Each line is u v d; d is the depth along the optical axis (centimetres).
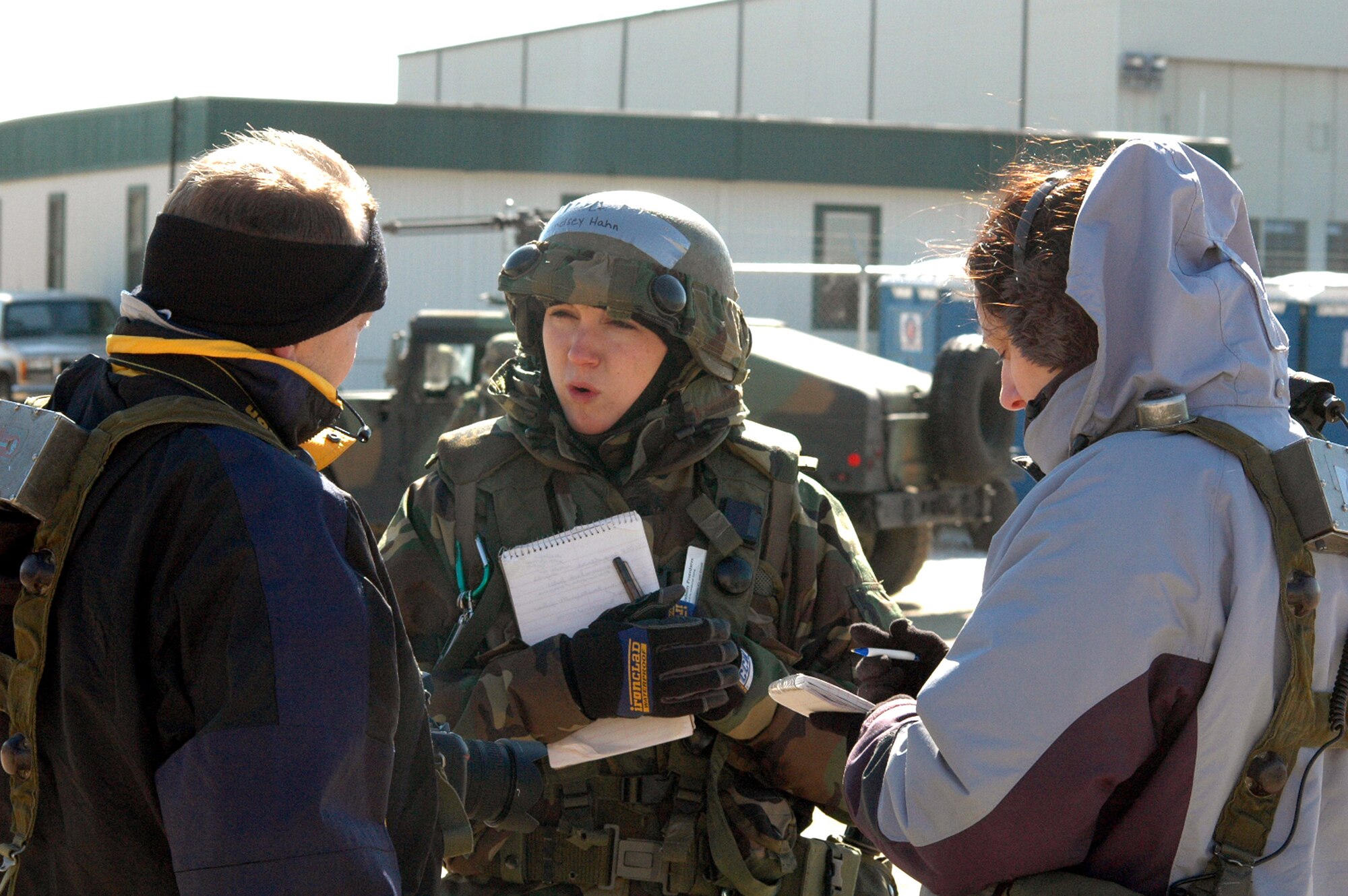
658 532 208
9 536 121
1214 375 138
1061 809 129
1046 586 132
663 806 201
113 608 118
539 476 212
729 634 190
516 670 188
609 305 203
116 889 121
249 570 117
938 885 138
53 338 1788
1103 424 141
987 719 132
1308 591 130
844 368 807
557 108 1911
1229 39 2541
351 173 138
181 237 126
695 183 1966
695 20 3086
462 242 1847
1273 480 134
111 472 122
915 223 2008
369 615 122
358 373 1792
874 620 209
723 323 210
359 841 116
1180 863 133
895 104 2780
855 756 154
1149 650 129
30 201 2395
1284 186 2588
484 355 865
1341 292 1261
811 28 2900
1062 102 2545
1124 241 141
